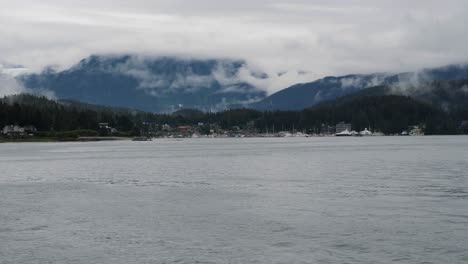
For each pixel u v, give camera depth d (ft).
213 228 153.99
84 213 179.73
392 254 126.31
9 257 126.62
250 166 385.29
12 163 429.79
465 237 140.56
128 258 124.98
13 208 191.01
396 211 177.58
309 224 157.79
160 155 565.94
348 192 226.38
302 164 402.11
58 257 126.31
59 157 522.88
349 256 125.08
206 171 342.85
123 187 254.47
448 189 233.55
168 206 193.06
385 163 404.77
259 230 150.82
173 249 131.95
